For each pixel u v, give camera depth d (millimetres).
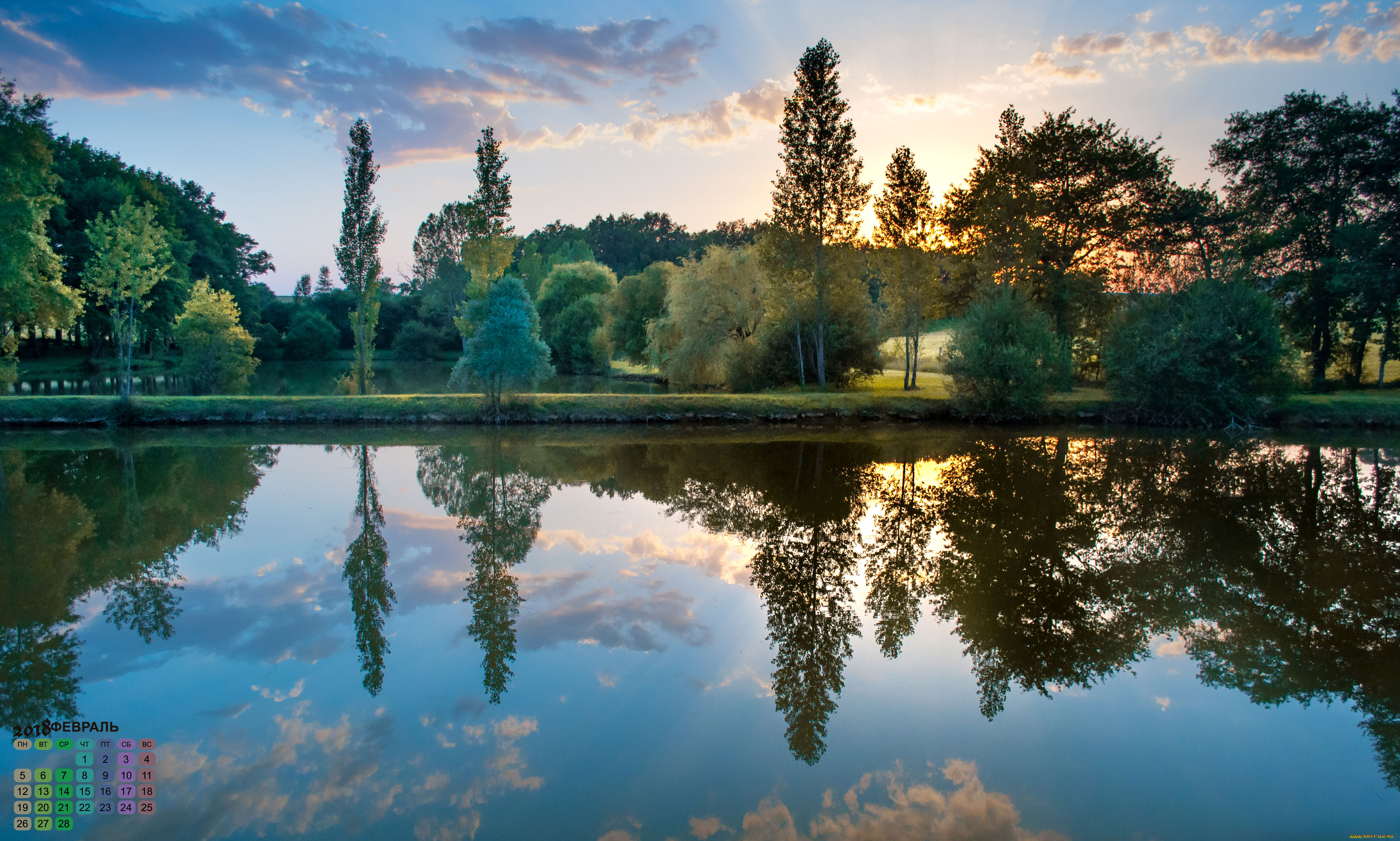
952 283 36844
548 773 5363
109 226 26938
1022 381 28500
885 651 7680
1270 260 33281
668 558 11000
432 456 21094
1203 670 7352
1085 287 33812
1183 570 10445
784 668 7250
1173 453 21578
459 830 4672
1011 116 34094
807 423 29266
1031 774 5461
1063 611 8891
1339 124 31500
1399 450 22281
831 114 32406
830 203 33312
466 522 13273
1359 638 8141
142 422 26828
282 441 23844
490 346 27906
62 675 7004
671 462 20078
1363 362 38188
